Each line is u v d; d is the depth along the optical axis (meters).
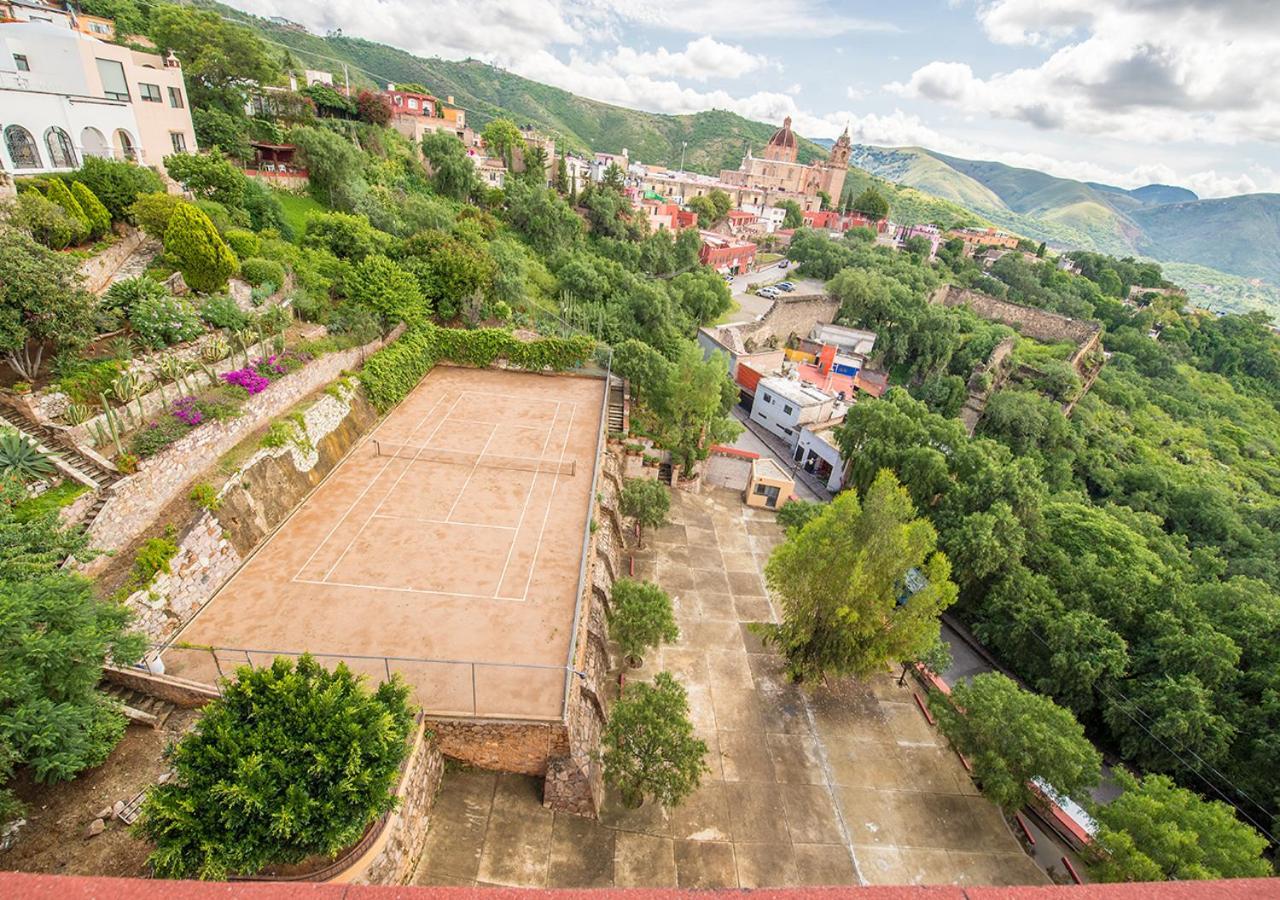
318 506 29.78
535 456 36.09
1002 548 38.19
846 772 25.62
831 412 64.06
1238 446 88.75
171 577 21.75
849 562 26.48
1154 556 39.69
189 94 54.00
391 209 57.44
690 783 20.53
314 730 13.37
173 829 12.27
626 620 26.12
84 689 14.49
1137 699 31.45
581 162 126.31
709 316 77.62
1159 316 125.88
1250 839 20.03
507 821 19.41
